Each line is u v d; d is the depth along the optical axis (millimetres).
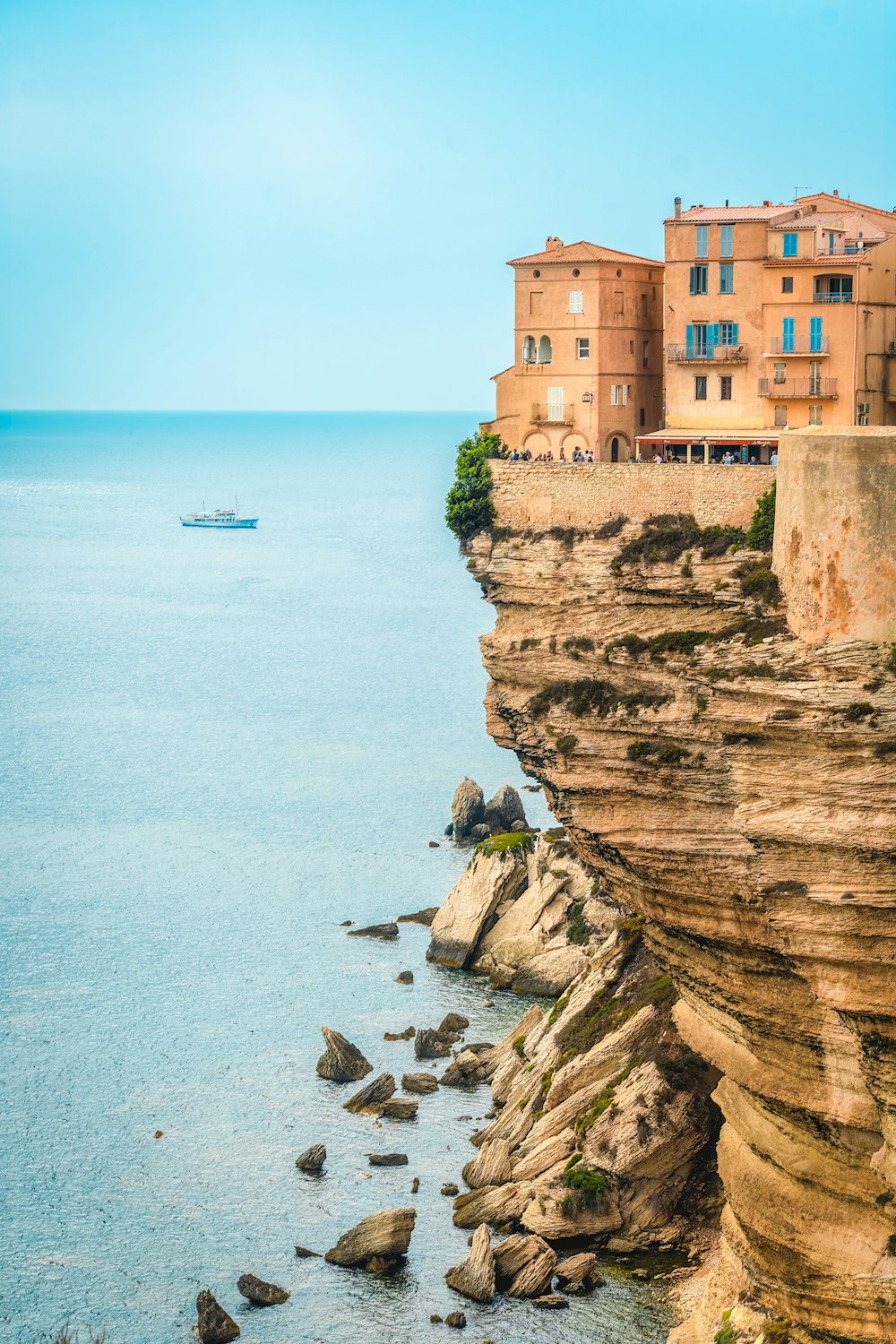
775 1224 45938
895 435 42812
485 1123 69375
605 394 72062
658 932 52250
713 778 52062
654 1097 62375
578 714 57031
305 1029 78750
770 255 68250
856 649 41719
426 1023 79438
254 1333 56281
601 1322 56531
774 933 46375
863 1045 41750
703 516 58656
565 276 71875
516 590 61562
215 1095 72000
